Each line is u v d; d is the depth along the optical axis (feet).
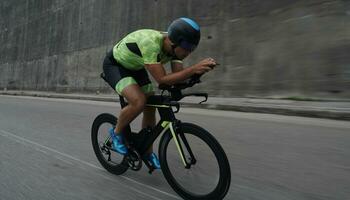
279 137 21.95
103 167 16.19
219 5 49.98
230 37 47.98
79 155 18.63
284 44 41.32
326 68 36.88
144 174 15.06
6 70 118.42
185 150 11.83
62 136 23.86
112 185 13.87
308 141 20.72
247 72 45.16
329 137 21.68
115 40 72.49
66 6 89.97
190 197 11.73
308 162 16.46
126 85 12.89
